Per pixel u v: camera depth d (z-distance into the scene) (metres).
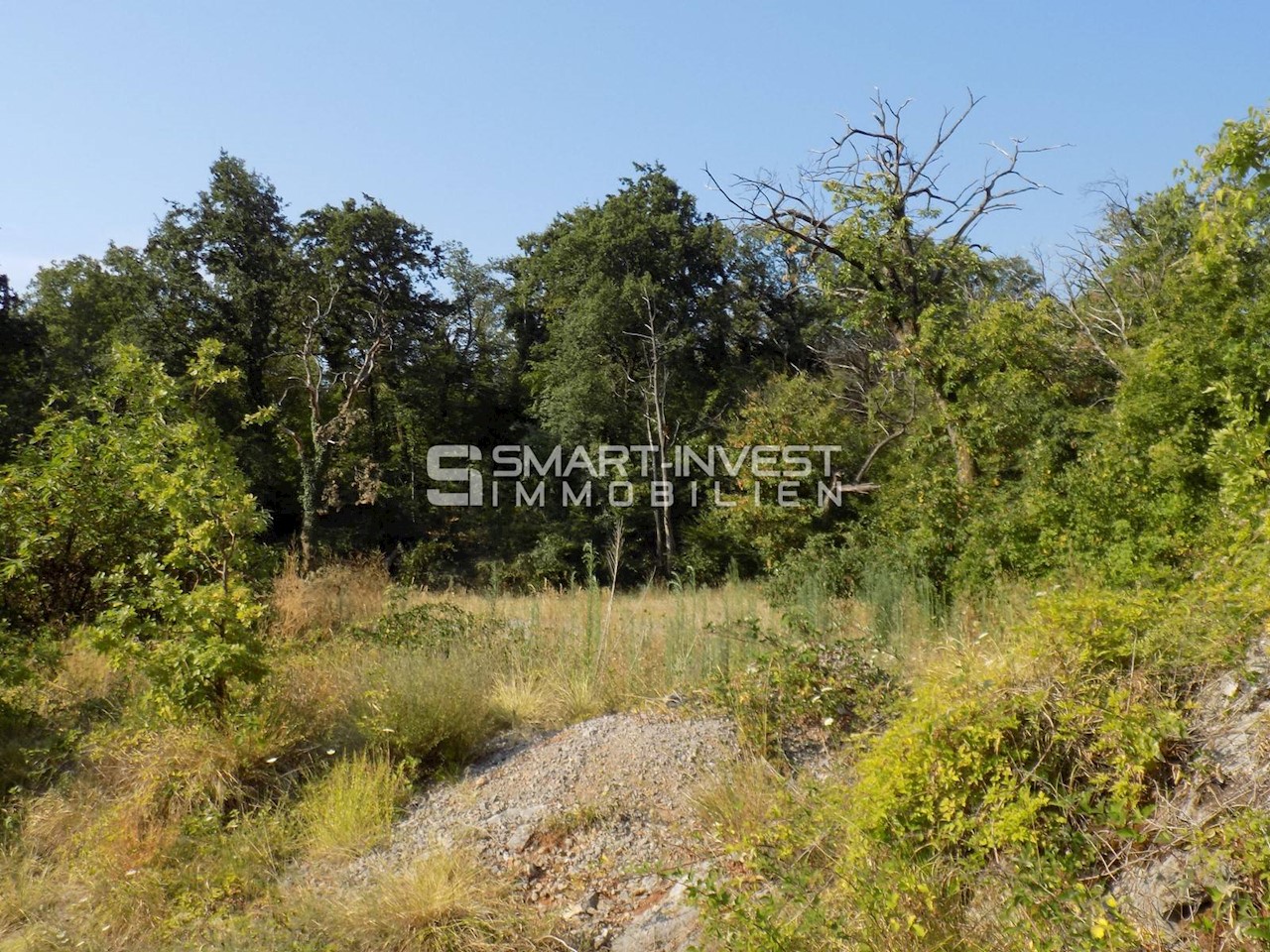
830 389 29.28
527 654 8.53
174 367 31.81
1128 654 4.33
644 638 8.68
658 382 32.06
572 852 5.27
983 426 15.70
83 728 7.66
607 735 6.62
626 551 29.36
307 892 5.07
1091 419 13.93
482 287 43.56
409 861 5.31
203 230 33.91
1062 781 3.99
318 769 6.54
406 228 35.84
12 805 6.28
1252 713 3.88
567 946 4.44
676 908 4.51
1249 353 10.38
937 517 13.79
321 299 34.09
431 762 6.76
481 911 4.69
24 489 9.45
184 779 6.17
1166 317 13.15
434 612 10.74
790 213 19.11
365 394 36.28
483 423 39.62
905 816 4.09
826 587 13.05
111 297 37.56
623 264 35.16
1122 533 10.13
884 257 18.25
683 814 5.47
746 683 6.71
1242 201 5.80
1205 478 10.08
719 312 35.84
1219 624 4.36
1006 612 8.25
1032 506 11.65
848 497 22.72
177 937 4.80
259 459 32.19
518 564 28.86
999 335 16.75
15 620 9.32
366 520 32.84
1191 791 3.66
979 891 3.66
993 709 4.19
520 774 6.28
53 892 5.30
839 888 3.83
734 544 26.72
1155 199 21.67
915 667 6.99
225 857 5.48
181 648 6.49
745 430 24.12
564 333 34.03
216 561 7.02
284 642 9.55
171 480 6.88
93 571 9.66
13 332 26.56
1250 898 3.08
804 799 4.98
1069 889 3.35
